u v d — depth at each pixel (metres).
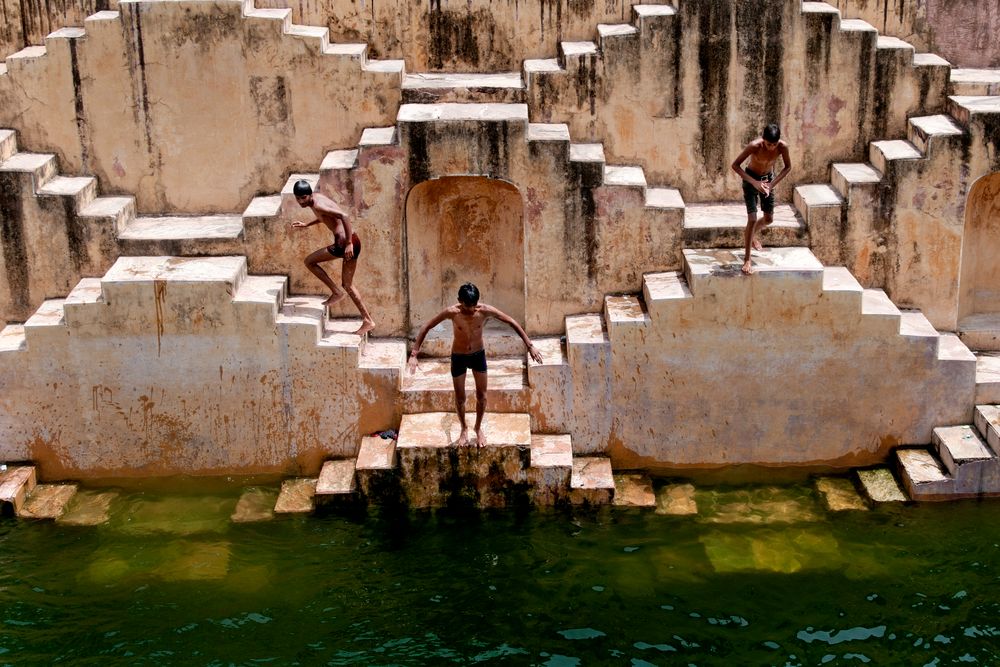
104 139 15.17
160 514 14.37
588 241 14.72
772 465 14.79
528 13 15.30
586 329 14.65
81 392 14.46
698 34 14.66
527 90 14.90
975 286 15.46
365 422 14.62
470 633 12.44
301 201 13.78
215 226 15.12
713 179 15.27
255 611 12.78
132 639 12.39
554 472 14.01
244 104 15.03
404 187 14.47
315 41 14.78
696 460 14.79
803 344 14.24
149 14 14.69
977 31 15.45
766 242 14.80
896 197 14.58
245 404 14.54
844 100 14.98
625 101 14.94
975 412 14.40
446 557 13.56
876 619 12.55
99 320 14.18
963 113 14.48
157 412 14.57
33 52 15.15
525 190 14.48
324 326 14.66
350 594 13.02
